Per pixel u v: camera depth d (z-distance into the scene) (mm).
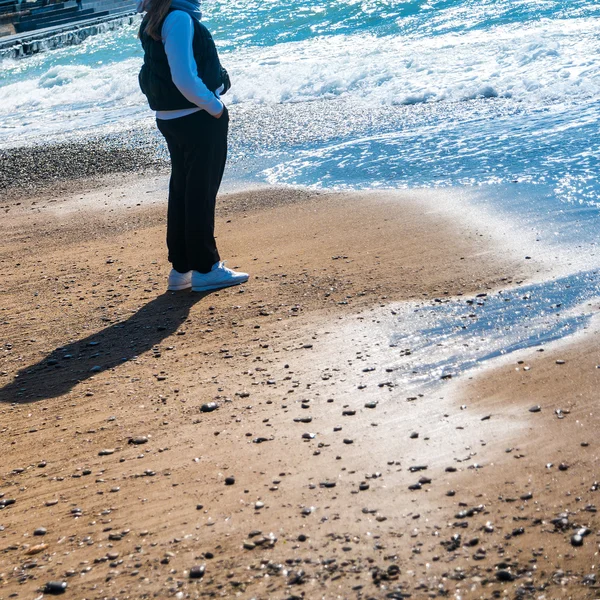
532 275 5270
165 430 3744
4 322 5516
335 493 3012
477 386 3850
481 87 11773
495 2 19328
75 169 10648
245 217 7516
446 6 20047
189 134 5305
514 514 2756
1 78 24578
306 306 5191
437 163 8523
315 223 7051
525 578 2430
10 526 3070
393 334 4598
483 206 6883
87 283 6172
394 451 3297
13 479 3465
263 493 3072
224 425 3717
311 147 10133
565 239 5844
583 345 4148
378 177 8352
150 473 3350
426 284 5336
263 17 23453
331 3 23078
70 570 2723
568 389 3689
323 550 2664
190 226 5551
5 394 4391
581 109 9883
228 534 2820
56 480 3404
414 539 2674
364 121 11133
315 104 12766
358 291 5348
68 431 3865
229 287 5738
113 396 4203
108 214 8219
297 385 4066
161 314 5348
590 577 2402
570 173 7422
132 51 26516
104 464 3488
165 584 2578
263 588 2506
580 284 4992
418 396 3807
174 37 4977
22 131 14438
